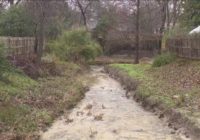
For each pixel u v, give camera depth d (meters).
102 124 15.30
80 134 13.91
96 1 66.00
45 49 40.59
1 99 15.99
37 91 19.98
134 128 14.62
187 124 13.94
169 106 16.41
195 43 28.53
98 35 58.22
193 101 16.64
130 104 19.92
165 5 53.62
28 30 32.78
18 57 25.05
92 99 21.59
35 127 14.45
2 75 19.27
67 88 22.88
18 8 33.84
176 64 29.52
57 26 46.28
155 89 20.77
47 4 37.94
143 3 63.25
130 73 29.77
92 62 47.66
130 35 58.06
